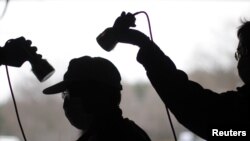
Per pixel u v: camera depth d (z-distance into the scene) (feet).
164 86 5.40
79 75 5.90
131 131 5.70
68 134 60.75
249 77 5.72
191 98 5.35
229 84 56.24
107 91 5.77
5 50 6.14
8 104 62.85
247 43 5.79
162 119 73.31
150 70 5.46
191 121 5.43
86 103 5.76
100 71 5.86
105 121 5.66
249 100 5.47
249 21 6.01
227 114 5.37
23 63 6.28
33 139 61.26
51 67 6.57
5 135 61.62
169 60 5.53
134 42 5.68
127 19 5.77
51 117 61.77
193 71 61.41
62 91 5.91
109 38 5.77
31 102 62.13
